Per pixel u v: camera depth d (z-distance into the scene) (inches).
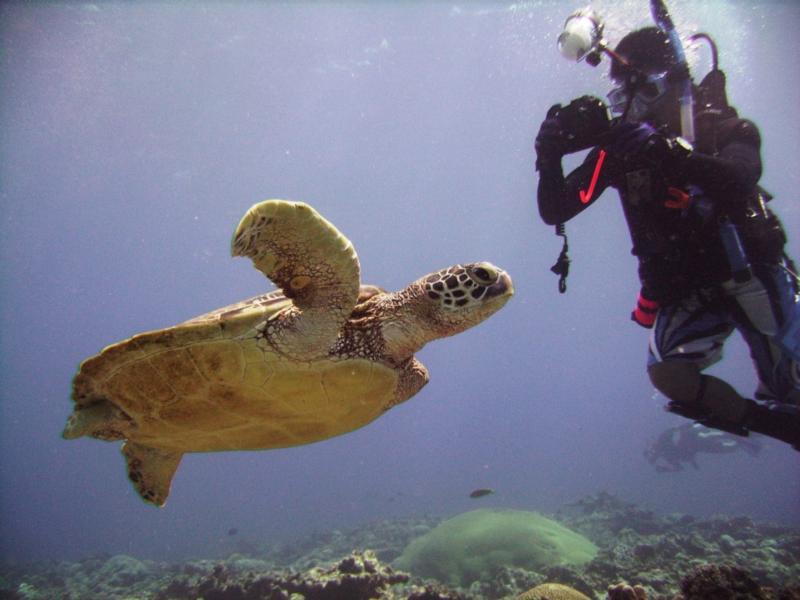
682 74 63.7
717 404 61.6
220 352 52.7
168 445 66.9
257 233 49.1
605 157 64.6
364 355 61.2
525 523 161.9
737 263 58.8
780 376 61.4
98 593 191.2
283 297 59.4
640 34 66.0
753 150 59.2
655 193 61.5
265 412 59.0
